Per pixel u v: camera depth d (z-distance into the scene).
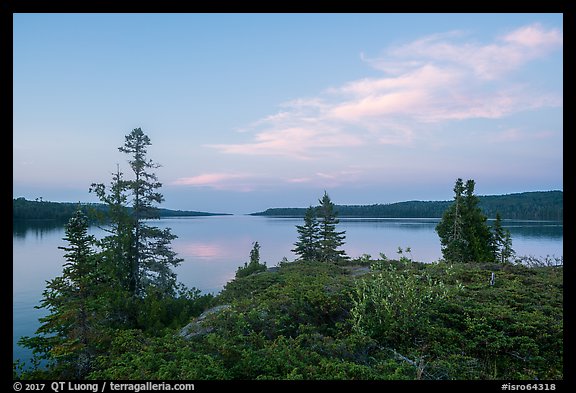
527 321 8.91
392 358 7.67
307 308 9.95
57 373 9.31
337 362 6.79
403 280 9.86
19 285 35.59
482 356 8.19
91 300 11.97
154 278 24.17
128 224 23.89
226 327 8.66
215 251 85.62
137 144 25.45
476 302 10.24
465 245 30.20
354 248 69.25
